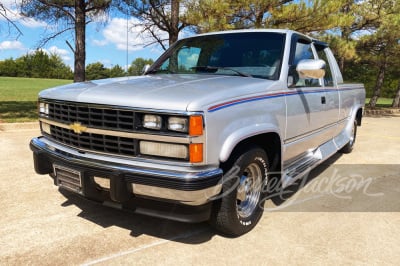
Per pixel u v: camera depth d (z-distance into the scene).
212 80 3.07
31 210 3.40
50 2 11.06
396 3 13.88
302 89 3.71
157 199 2.50
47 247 2.74
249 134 2.73
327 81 4.72
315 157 4.34
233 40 3.89
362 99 6.65
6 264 2.50
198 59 3.93
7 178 4.30
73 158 2.77
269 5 10.09
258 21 10.54
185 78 3.22
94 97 2.67
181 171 2.40
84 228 3.07
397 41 14.60
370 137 8.50
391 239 3.03
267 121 3.02
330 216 3.49
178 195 2.39
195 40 4.19
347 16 11.07
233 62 3.65
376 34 14.23
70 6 11.50
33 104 14.29
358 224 3.31
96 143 2.70
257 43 3.73
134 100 2.50
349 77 23.08
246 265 2.58
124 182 2.51
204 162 2.43
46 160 3.12
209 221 2.92
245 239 2.97
